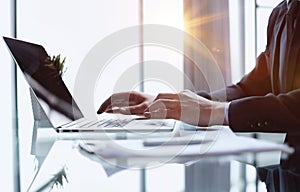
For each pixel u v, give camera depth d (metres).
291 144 0.63
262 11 2.88
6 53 1.72
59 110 0.90
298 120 0.75
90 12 2.60
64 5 2.54
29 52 0.92
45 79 0.91
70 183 0.41
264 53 1.27
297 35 1.00
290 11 1.04
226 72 2.94
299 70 0.99
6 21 2.39
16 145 0.68
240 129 0.76
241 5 3.10
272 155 0.55
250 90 1.22
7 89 1.53
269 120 0.75
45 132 0.83
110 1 2.65
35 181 0.43
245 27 3.07
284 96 0.77
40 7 2.49
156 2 2.82
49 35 2.50
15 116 1.12
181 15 2.92
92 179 0.43
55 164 0.50
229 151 0.57
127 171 0.46
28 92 1.12
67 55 2.47
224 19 3.05
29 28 2.46
